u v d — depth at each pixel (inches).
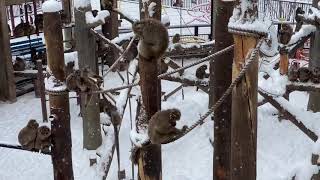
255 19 134.5
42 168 372.2
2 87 499.2
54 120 188.5
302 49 580.7
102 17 372.5
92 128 385.1
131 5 946.1
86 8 368.2
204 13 865.5
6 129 436.8
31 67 518.3
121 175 337.1
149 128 144.3
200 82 392.2
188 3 968.9
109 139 349.4
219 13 181.0
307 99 490.6
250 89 137.9
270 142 392.8
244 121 140.2
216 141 193.2
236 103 140.4
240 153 143.4
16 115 468.4
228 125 189.8
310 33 432.1
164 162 372.8
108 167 342.0
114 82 514.0
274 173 346.9
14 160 383.6
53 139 190.7
